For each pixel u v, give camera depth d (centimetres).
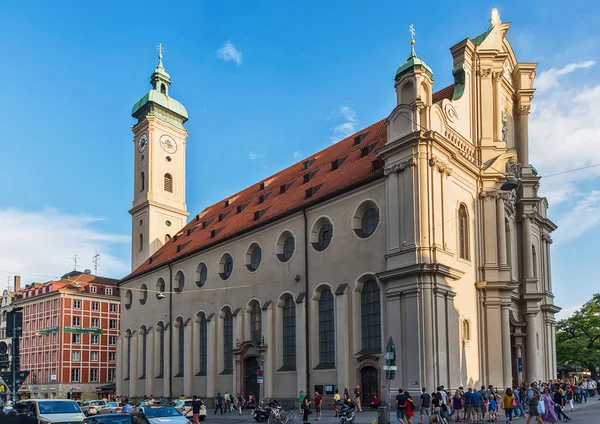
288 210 4647
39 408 2530
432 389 3444
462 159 4103
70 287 9400
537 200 5034
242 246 5181
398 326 3634
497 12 4819
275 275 4741
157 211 7288
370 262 3944
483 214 4353
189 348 5575
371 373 3816
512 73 5356
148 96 7481
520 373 4469
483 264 4256
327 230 4394
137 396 6412
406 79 3944
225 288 5288
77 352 9225
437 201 3762
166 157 7525
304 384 4250
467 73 4550
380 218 3928
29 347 9719
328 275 4244
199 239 6059
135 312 6719
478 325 4103
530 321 4731
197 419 3088
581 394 5094
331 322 4203
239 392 4825
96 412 4238
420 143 3738
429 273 3588
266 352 4619
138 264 7262
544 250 5684
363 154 4656
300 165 5906
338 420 3494
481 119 4541
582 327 8025
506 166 4622
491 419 3328
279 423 3322
